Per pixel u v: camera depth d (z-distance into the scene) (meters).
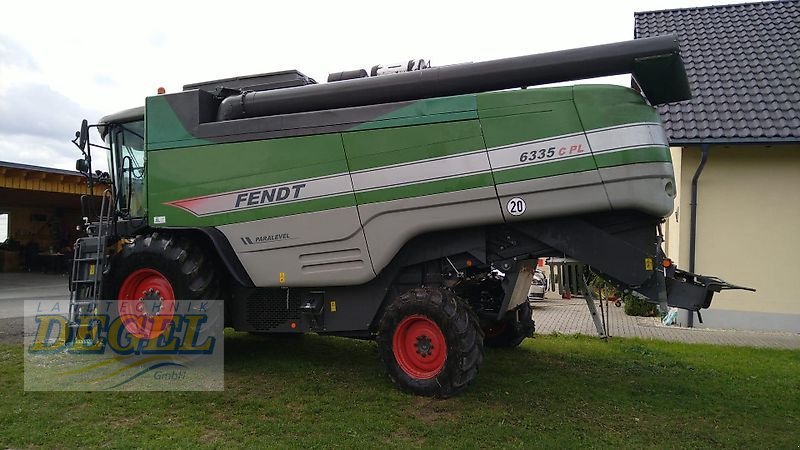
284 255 5.51
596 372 6.20
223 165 5.68
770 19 12.31
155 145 5.94
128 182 6.68
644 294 4.88
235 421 4.42
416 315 5.02
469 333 4.88
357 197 5.22
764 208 9.94
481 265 5.20
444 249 5.21
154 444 3.90
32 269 23.36
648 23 13.06
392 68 5.87
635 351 7.40
